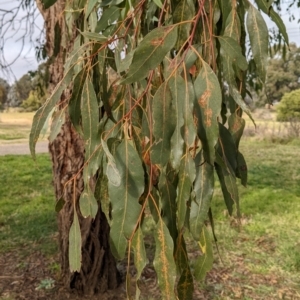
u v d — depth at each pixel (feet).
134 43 3.47
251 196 17.48
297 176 21.61
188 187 2.76
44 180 21.26
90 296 8.59
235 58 2.83
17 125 51.70
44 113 3.15
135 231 3.00
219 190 17.72
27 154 30.60
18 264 10.53
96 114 3.20
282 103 42.47
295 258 10.93
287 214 14.98
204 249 3.39
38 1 7.89
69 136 7.61
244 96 3.47
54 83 7.64
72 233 3.43
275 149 31.55
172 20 3.28
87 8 3.84
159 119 2.67
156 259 2.92
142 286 9.10
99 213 8.22
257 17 2.99
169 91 2.68
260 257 11.10
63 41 5.69
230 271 10.26
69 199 7.89
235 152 3.05
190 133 2.60
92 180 6.67
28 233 13.11
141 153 3.30
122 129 3.25
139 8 3.30
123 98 3.49
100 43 3.23
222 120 3.49
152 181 3.05
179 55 2.77
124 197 2.96
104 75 3.46
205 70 2.64
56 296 8.71
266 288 9.43
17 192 18.86
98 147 3.21
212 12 2.99
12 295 8.88
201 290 9.29
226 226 13.55
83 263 8.43
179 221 2.88
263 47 2.97
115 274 8.82
